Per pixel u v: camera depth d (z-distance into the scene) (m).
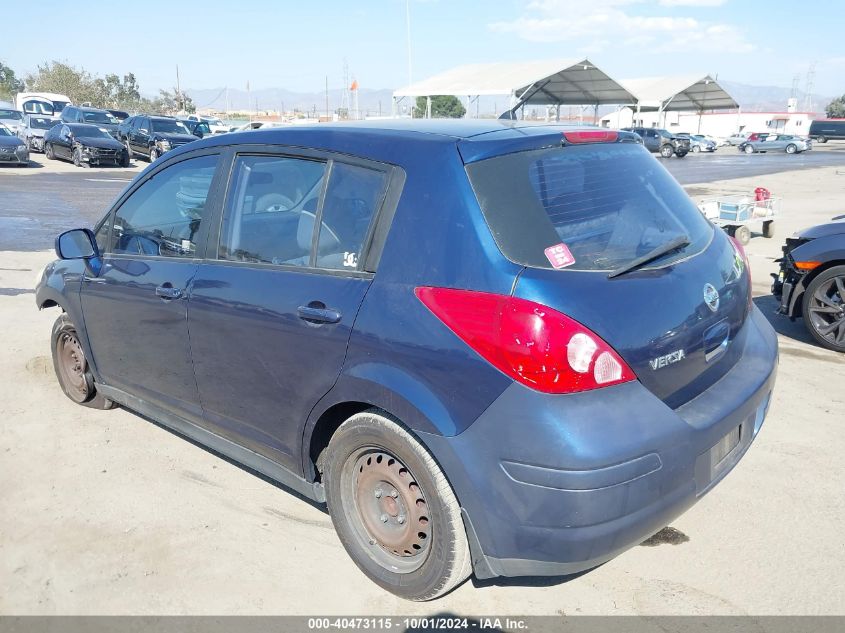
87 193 18.48
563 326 2.44
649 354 2.60
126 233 4.18
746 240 11.69
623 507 2.47
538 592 3.05
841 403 4.96
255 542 3.43
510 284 2.51
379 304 2.80
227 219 3.55
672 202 3.29
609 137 3.23
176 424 4.05
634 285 2.65
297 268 3.18
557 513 2.45
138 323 4.00
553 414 2.42
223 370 3.52
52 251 10.80
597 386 2.47
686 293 2.82
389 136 3.03
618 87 35.06
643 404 2.56
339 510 3.16
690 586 3.07
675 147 46.12
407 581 2.95
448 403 2.61
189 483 3.98
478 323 2.53
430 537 2.84
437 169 2.78
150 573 3.20
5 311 7.35
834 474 3.98
